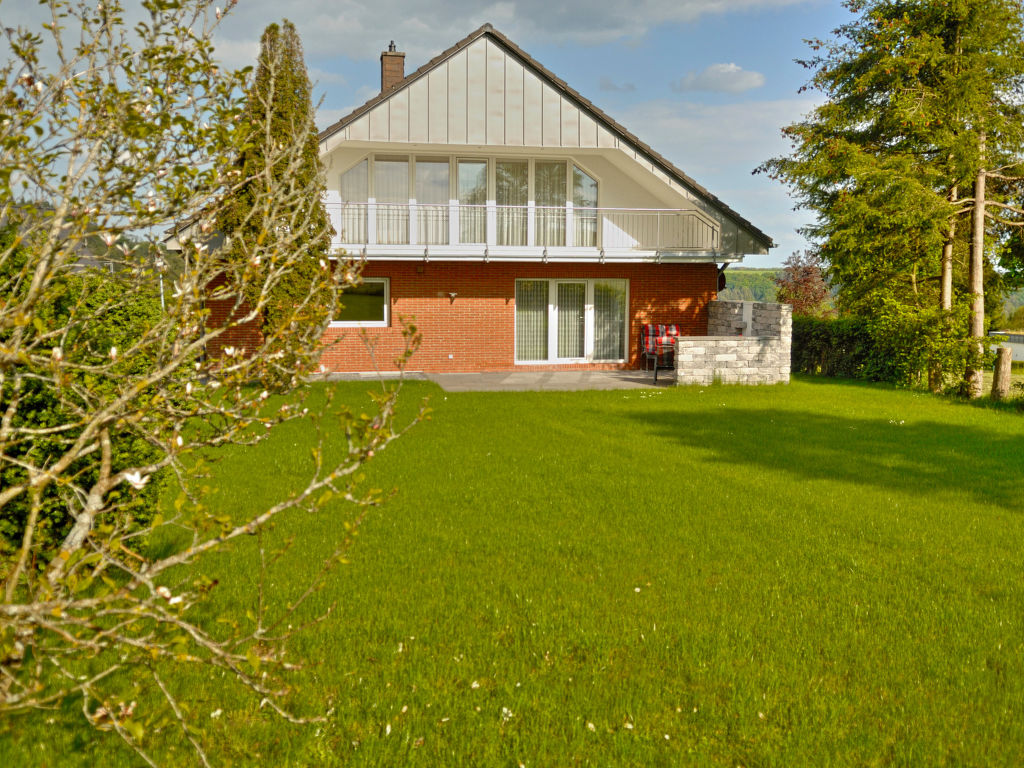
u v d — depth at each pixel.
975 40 19.11
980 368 18.05
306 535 7.12
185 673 4.59
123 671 4.55
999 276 25.88
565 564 6.54
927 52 18.92
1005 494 8.95
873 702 4.45
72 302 4.81
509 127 20.28
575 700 4.43
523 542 7.06
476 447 11.04
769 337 19.25
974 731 4.19
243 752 3.91
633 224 22.55
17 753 3.82
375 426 3.38
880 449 11.46
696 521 7.73
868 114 20.77
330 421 12.75
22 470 5.25
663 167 21.33
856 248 21.19
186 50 3.66
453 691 4.53
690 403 15.81
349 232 20.94
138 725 3.08
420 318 21.50
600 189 22.41
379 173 21.09
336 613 5.48
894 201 18.86
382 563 6.47
